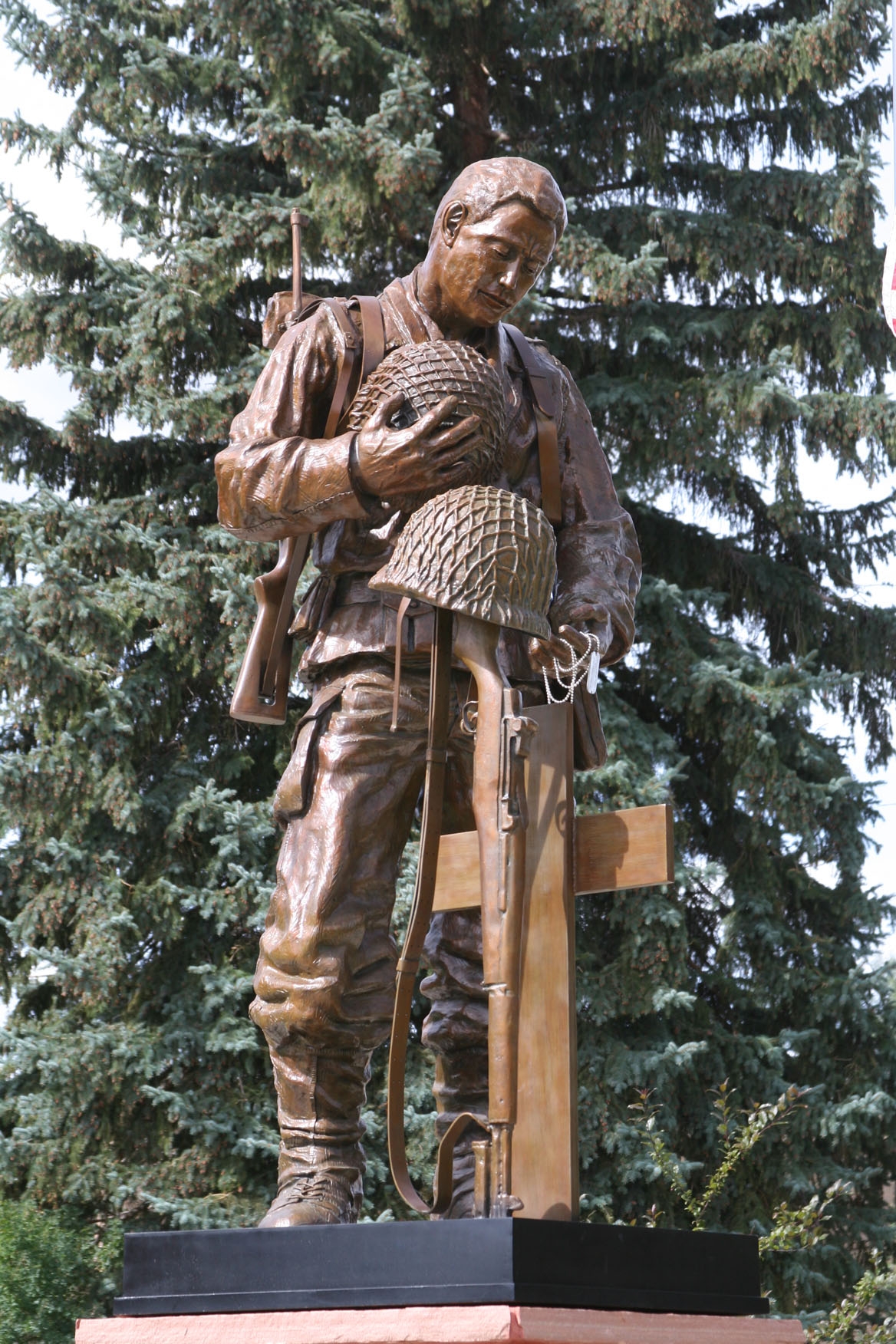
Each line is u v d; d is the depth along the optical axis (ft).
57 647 40.29
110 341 42.60
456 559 10.23
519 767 10.03
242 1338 9.37
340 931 11.34
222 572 38.99
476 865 10.82
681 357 45.70
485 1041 12.04
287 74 41.52
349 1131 11.47
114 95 43.96
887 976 41.47
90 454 44.09
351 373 11.89
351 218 41.04
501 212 11.57
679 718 45.29
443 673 10.48
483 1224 8.91
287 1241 9.52
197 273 41.34
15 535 41.29
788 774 41.93
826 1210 40.65
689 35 44.32
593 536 12.33
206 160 44.11
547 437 12.29
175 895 38.47
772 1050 40.75
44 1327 32.50
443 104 47.32
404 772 11.73
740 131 47.16
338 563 11.85
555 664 11.37
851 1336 30.89
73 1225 35.94
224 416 41.65
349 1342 9.00
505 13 44.24
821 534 48.67
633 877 10.56
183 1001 38.47
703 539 46.96
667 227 44.21
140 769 41.81
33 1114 37.63
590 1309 9.04
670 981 39.37
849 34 42.98
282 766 41.04
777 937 42.24
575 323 45.70
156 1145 38.42
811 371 46.85
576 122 46.34
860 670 46.98
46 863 39.42
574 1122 10.37
